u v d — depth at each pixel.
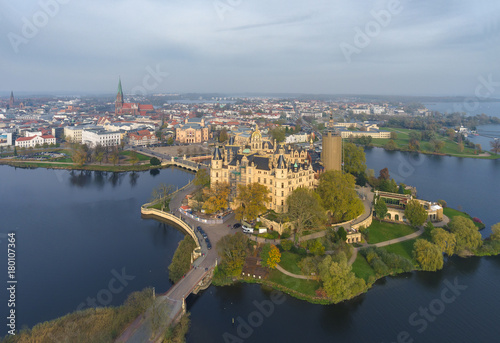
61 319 128.75
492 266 177.75
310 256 172.38
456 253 188.38
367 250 179.12
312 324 136.50
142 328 124.31
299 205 191.12
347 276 149.25
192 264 168.00
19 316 138.38
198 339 127.12
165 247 198.75
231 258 163.00
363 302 149.75
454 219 196.12
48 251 192.75
